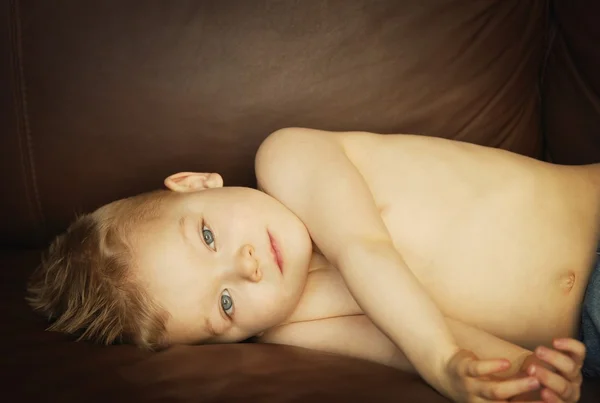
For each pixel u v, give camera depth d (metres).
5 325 0.82
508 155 0.89
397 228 0.85
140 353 0.77
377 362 0.82
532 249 0.83
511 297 0.82
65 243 0.88
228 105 0.96
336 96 0.96
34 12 0.97
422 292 0.75
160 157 0.98
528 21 1.00
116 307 0.82
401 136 0.90
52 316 0.85
